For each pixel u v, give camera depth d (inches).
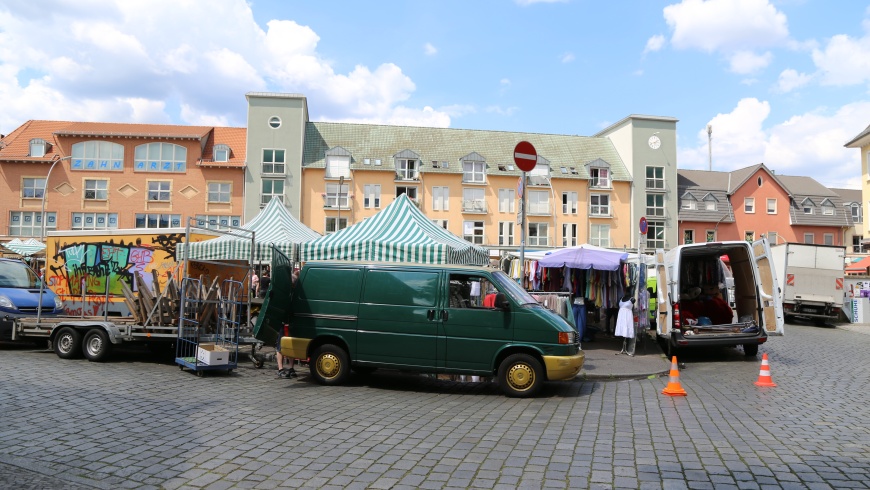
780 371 473.1
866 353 609.6
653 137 2287.2
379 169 2073.1
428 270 380.8
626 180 2246.6
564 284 632.4
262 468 207.8
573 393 374.3
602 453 229.6
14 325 473.4
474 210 2127.2
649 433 263.9
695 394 370.9
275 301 385.4
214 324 487.5
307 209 2030.0
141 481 192.9
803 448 238.8
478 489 188.4
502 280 378.6
